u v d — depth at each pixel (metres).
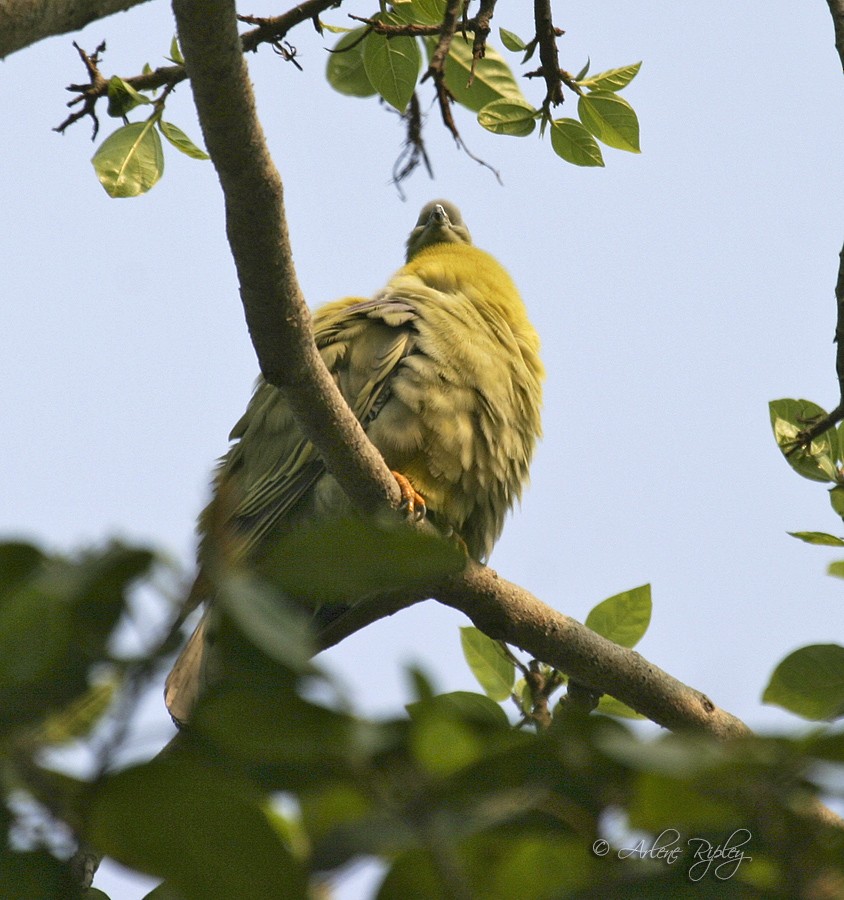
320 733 3.25
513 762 3.34
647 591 10.82
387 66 12.01
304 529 3.52
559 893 3.49
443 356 11.60
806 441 10.02
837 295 9.70
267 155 7.54
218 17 6.82
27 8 7.13
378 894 3.64
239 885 3.25
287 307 8.13
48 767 3.25
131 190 10.69
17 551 3.04
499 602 9.75
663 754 3.17
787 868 3.34
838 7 10.34
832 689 5.69
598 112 11.73
